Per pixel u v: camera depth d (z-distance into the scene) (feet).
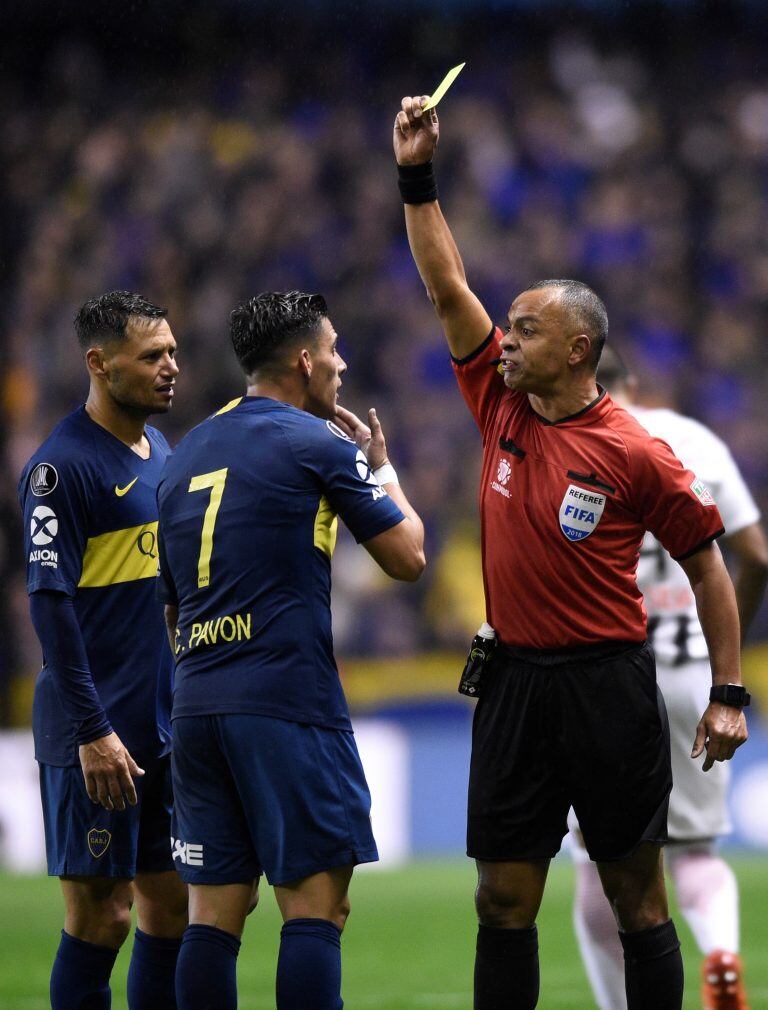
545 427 46.03
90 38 214.07
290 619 43.47
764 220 213.66
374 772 132.46
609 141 217.97
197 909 43.73
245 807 43.04
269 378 45.96
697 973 75.25
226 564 43.55
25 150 205.67
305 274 198.18
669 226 211.41
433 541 167.02
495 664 46.68
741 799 130.00
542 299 45.44
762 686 147.43
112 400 50.08
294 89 216.33
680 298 205.57
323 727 43.47
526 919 46.14
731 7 226.99
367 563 161.17
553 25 225.76
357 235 201.98
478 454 176.76
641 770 45.34
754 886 107.24
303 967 41.86
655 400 68.23
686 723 57.57
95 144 205.67
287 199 202.80
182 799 44.27
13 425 169.99
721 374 197.88
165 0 213.25
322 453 44.16
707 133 220.84
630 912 46.11
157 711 50.24
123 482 49.88
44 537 48.34
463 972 76.89
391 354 191.21
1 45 211.61
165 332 50.03
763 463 189.47
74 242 195.42
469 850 46.70
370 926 93.50
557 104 219.82
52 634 47.78
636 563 46.32
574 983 72.95
